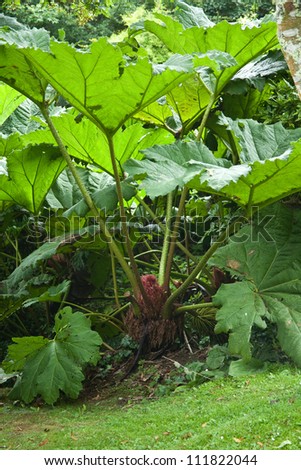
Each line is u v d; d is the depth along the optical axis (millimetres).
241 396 5031
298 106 6566
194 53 5941
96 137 6777
